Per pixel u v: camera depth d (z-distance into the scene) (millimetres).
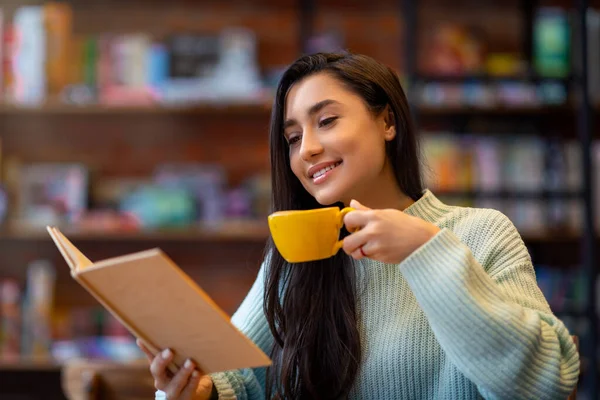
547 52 2945
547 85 2953
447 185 2852
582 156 2770
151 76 2963
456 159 2867
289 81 1453
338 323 1425
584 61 2773
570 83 2930
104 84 2961
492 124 3074
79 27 3168
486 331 1123
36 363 2859
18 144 3166
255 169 3178
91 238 2982
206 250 3176
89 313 2973
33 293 2916
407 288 1424
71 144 3172
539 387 1146
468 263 1144
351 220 1165
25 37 2934
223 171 3162
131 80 2961
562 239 2881
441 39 2982
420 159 1596
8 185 2984
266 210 2973
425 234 1162
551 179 2879
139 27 3180
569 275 2879
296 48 3182
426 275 1144
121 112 2977
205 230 2928
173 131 3182
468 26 3152
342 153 1361
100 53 2971
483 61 3092
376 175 1408
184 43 2975
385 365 1377
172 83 2959
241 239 2996
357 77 1393
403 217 1170
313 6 3113
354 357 1398
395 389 1374
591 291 2729
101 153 3174
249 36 3023
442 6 3172
